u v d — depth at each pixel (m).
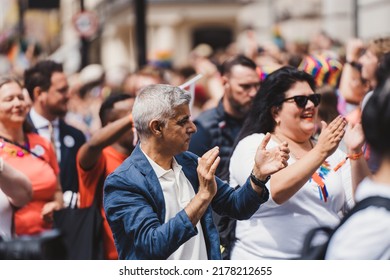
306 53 11.80
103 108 6.95
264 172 4.64
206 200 4.34
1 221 6.18
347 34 18.00
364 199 3.47
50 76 7.75
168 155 4.62
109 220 4.56
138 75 9.91
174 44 38.19
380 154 3.48
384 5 15.83
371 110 3.48
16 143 6.63
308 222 5.16
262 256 5.20
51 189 6.62
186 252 4.62
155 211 4.54
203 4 37.44
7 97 6.53
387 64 3.54
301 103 5.38
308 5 21.17
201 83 12.45
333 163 5.43
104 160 6.45
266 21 24.75
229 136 7.43
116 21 37.34
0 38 40.94
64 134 7.81
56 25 36.94
